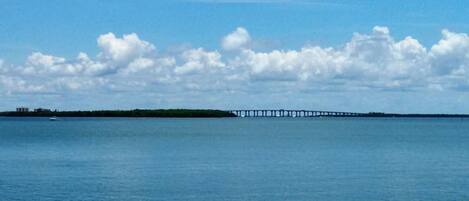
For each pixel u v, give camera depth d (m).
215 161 84.81
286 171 72.31
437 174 69.56
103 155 95.50
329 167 76.94
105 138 152.12
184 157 91.56
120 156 93.69
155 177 66.44
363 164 81.00
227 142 133.62
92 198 53.56
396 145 122.12
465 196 55.12
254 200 53.12
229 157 91.62
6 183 61.44
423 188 59.25
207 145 121.56
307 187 59.69
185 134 180.50
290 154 97.69
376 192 57.00
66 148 111.81
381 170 73.69
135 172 70.88
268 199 53.56
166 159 88.12
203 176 67.38
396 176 67.69
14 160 86.38
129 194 55.59
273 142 133.25
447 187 59.81
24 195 54.66
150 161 84.94
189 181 63.44
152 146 118.31
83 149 109.31
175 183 62.00
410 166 78.50
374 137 161.62
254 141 138.12
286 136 167.50
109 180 63.91
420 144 125.94
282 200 53.16
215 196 54.91
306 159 88.31
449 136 169.00
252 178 65.88
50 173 69.69
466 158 90.69
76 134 177.50
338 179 65.19
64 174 68.75
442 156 94.31
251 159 88.12
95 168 75.12
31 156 93.38
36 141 135.75
